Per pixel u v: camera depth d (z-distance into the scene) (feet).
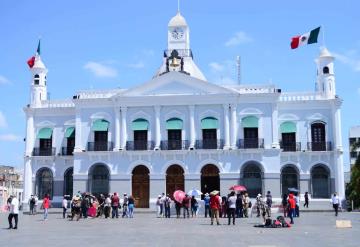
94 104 172.24
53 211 156.97
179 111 167.22
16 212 89.20
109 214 129.49
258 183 161.48
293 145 169.27
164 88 167.94
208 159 161.99
